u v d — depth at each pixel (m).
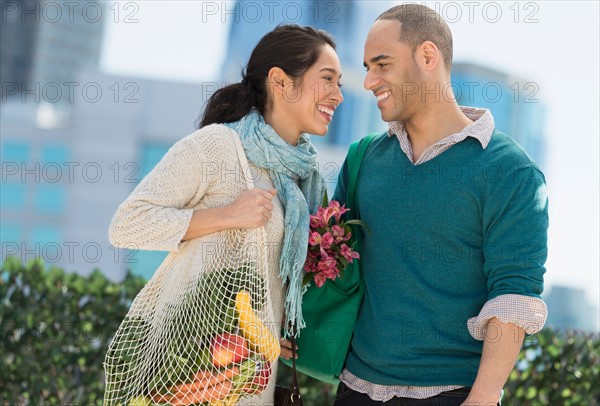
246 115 4.34
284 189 4.23
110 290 6.83
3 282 6.77
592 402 6.71
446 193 4.11
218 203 4.13
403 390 4.11
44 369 6.69
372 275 4.29
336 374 4.41
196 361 3.87
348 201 4.52
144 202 4.01
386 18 4.31
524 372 6.79
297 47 4.32
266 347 3.91
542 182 4.10
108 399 4.07
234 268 3.97
